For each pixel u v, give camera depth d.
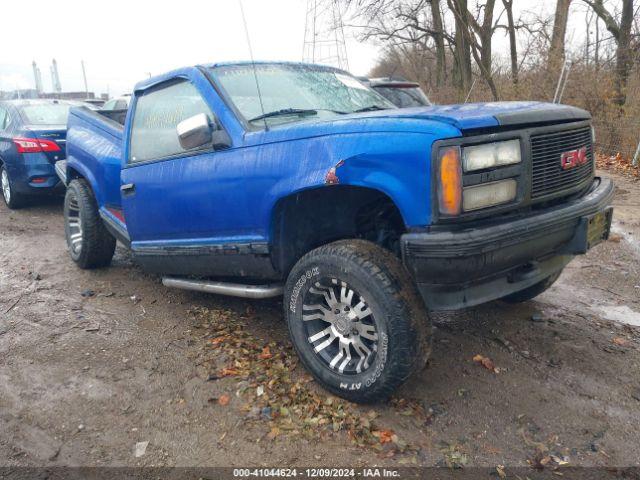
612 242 6.26
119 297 4.88
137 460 2.75
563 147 3.23
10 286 5.14
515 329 4.12
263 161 3.30
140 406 3.19
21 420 3.07
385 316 2.84
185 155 3.83
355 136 2.92
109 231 5.13
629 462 2.69
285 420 3.02
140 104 4.46
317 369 3.23
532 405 3.15
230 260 3.75
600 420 3.02
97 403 3.23
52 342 3.98
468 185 2.69
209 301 4.73
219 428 2.98
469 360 3.65
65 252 6.27
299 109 3.85
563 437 2.88
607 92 11.84
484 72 18.20
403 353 2.83
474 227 2.75
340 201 3.40
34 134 7.71
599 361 3.63
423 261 2.71
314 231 3.51
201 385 3.39
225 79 3.85
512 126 2.90
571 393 3.27
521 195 2.92
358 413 3.05
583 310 4.51
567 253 3.33
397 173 2.76
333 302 3.18
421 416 3.04
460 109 3.04
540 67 14.35
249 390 3.31
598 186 3.63
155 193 4.09
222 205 3.60
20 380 3.48
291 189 3.14
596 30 17.33
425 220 2.70
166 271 4.47
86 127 5.70
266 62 4.26
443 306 2.87
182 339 4.02
